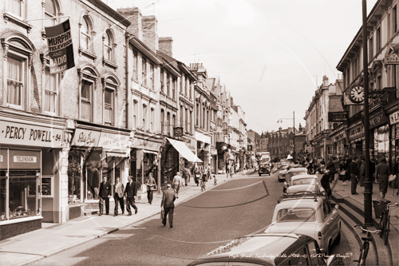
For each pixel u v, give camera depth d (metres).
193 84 26.61
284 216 6.11
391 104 14.96
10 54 10.18
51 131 10.98
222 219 7.17
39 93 10.91
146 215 11.26
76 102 11.65
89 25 12.05
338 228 7.35
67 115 11.51
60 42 9.77
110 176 11.83
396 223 8.44
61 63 9.91
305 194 7.51
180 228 6.67
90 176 6.95
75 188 11.62
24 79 10.63
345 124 24.44
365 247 5.13
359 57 22.27
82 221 10.85
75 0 11.65
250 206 8.27
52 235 9.35
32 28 10.82
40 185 11.12
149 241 6.23
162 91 13.18
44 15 11.38
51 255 7.20
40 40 11.12
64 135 11.13
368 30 19.94
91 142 9.57
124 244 6.78
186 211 8.05
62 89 11.33
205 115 31.89
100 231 8.77
